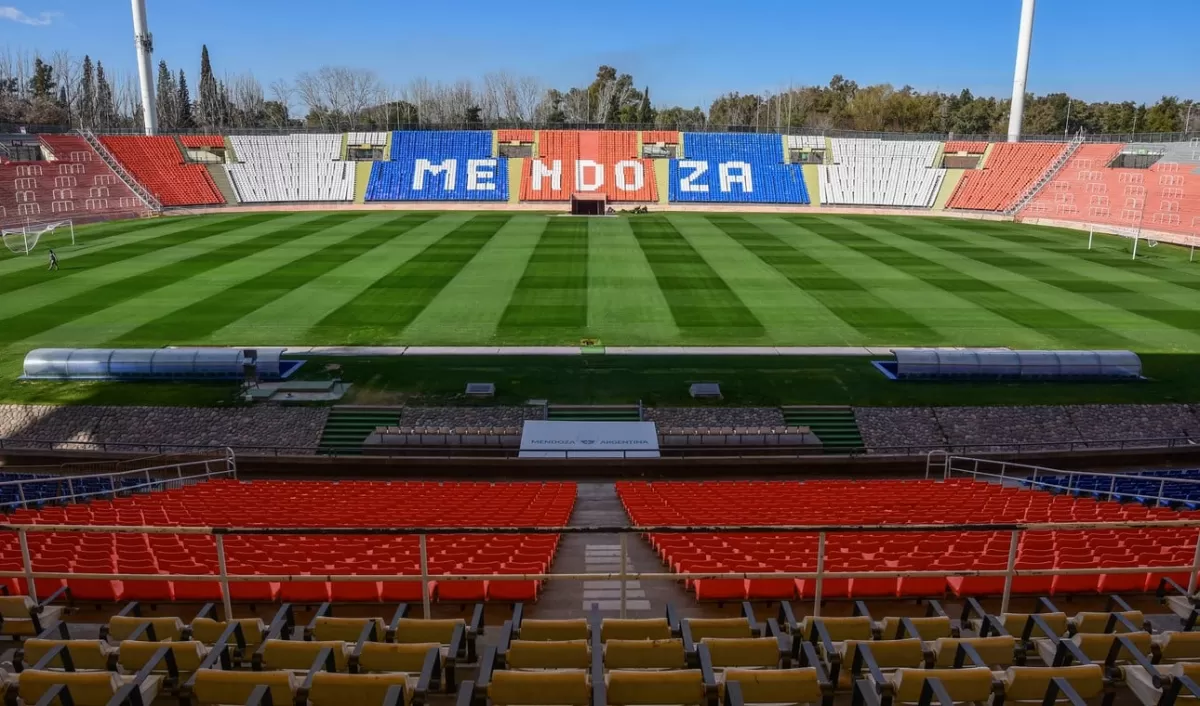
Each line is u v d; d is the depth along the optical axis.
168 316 44.28
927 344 40.56
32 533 14.78
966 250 65.88
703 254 63.28
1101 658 8.28
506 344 40.47
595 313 45.72
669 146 106.94
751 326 43.44
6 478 26.39
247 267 56.72
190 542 14.33
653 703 7.11
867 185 99.38
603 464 28.55
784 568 11.48
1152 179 83.00
